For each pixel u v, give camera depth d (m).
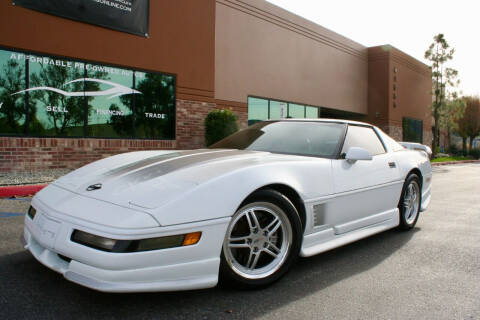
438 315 2.18
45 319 1.95
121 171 2.56
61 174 7.79
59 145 8.12
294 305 2.25
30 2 7.63
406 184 4.02
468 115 31.55
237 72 13.18
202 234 2.07
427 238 3.97
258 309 2.18
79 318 1.98
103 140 8.84
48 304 2.12
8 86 7.46
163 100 10.20
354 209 3.17
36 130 7.89
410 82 23.72
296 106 15.91
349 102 19.72
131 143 9.41
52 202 2.29
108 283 1.88
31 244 2.34
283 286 2.54
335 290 2.50
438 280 2.75
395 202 3.84
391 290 2.54
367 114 21.53
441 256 3.33
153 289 1.94
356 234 3.25
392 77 21.30
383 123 21.14
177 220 2.00
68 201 2.22
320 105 17.33
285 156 2.89
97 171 2.68
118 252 1.86
